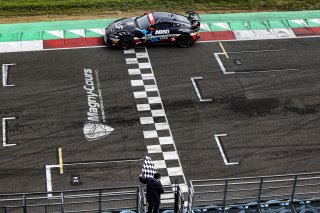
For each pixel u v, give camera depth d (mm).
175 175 22594
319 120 26031
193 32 30547
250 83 28203
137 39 30109
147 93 27062
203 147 24125
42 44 30500
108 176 22391
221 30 32719
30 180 22031
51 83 27422
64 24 32562
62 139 24094
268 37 32312
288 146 24422
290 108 26656
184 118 25656
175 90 27406
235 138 24703
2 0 35000
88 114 25547
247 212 18453
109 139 24219
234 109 26375
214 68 29203
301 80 28688
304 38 32406
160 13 30906
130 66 28938
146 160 17703
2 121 24875
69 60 29188
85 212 19344
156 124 25203
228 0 36281
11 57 29219
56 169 22578
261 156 23828
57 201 20766
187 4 35625
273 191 21547
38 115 25344
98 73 28266
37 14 33625
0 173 22266
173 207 18844
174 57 29875
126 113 25719
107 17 33594
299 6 36094
